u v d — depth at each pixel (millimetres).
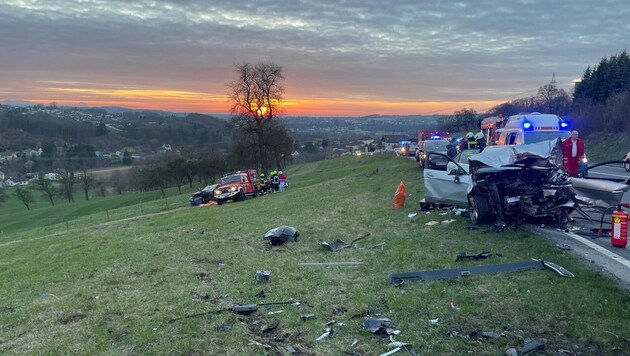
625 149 38750
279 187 33281
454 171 11703
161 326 5902
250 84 47781
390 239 9781
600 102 61094
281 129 49688
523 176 9664
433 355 4668
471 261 7578
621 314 5160
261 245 10523
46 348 5559
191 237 12664
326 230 11461
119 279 8602
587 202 9969
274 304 6449
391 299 6254
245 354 4984
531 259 7234
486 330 5125
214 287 7473
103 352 5285
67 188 74188
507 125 19250
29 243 18484
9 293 8625
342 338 5242
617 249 7676
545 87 74438
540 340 4777
